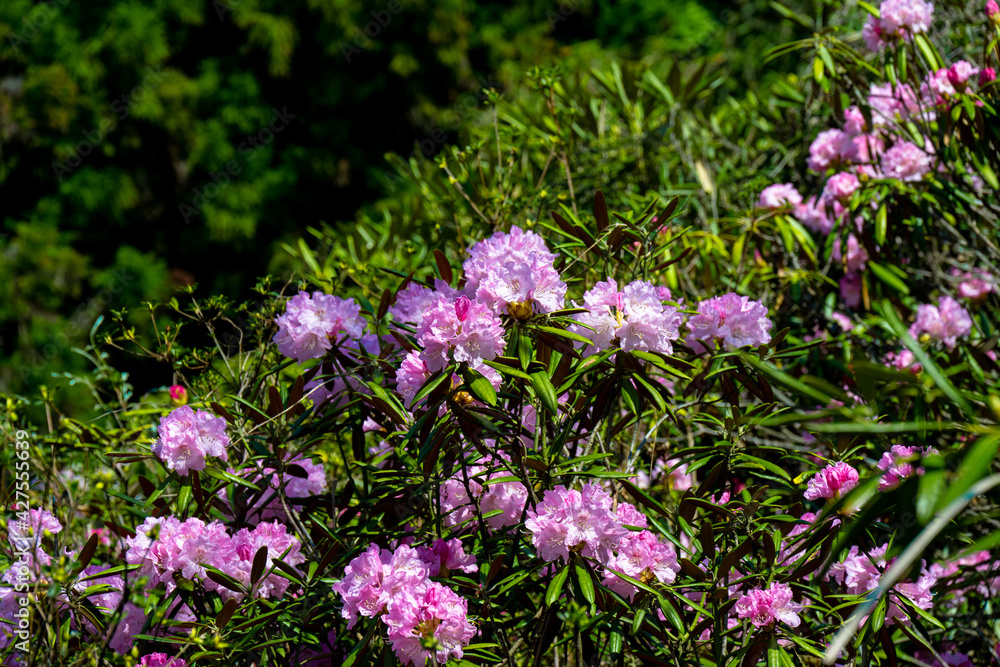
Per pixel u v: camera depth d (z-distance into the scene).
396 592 2.24
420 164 3.99
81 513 2.71
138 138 7.25
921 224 3.01
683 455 2.54
